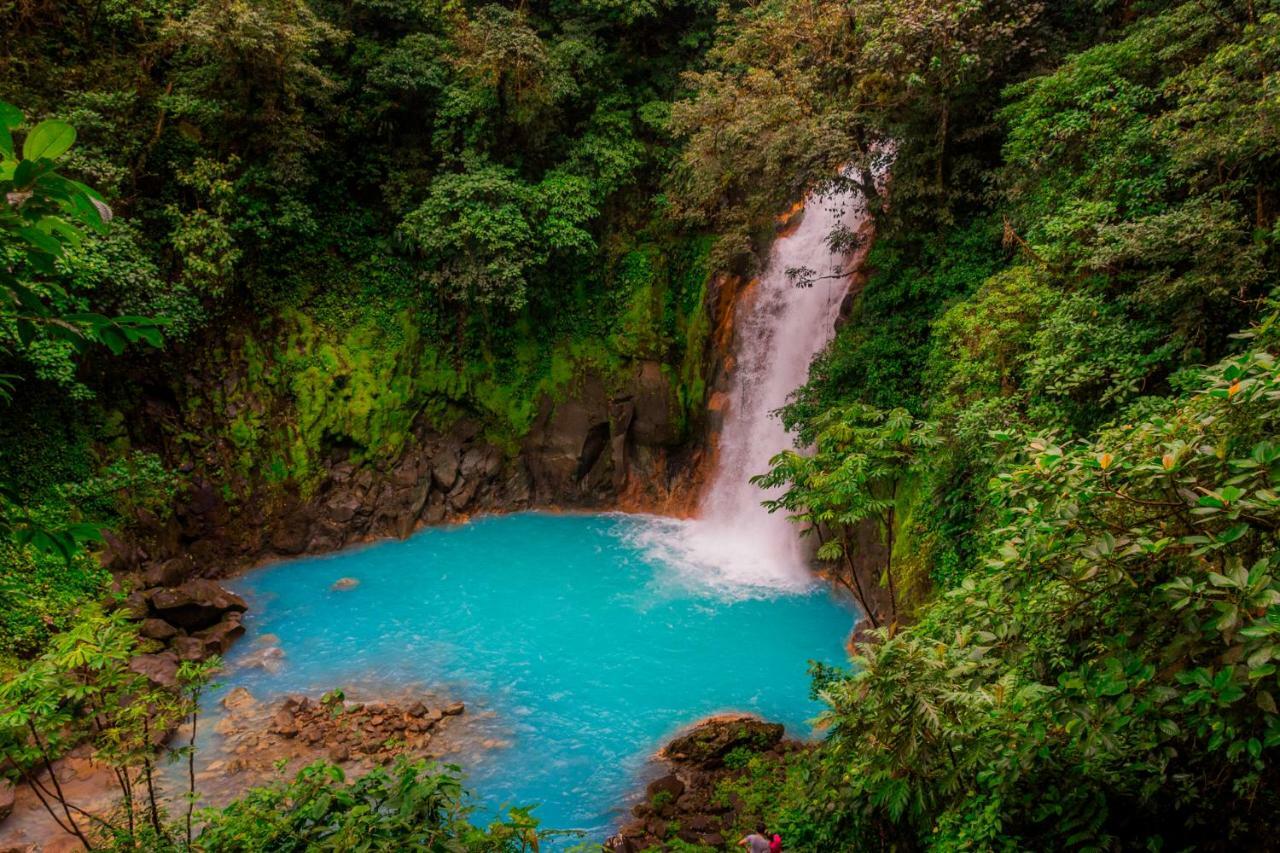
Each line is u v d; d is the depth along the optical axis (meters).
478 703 14.66
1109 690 4.61
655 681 15.41
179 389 20.12
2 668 12.90
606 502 24.75
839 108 17.45
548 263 24.08
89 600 15.02
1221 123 11.27
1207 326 11.05
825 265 21.02
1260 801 5.36
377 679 15.45
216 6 18.23
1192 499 4.39
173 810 11.24
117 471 17.50
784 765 12.29
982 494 12.40
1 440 16.50
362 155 23.25
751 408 22.56
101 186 16.97
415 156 23.64
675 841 10.48
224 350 20.92
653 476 24.64
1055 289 13.30
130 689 7.12
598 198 23.77
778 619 17.81
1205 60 11.80
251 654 16.20
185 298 18.33
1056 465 4.96
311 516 21.38
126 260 16.98
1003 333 13.16
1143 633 4.87
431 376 23.41
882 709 5.66
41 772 11.74
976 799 5.98
